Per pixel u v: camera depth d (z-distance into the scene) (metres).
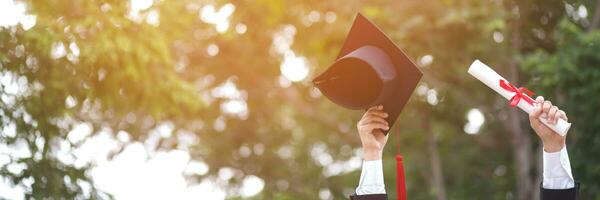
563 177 3.33
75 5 7.65
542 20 12.12
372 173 3.44
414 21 11.27
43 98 7.71
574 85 10.48
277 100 14.09
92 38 7.56
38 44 7.36
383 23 11.41
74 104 7.88
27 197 7.60
